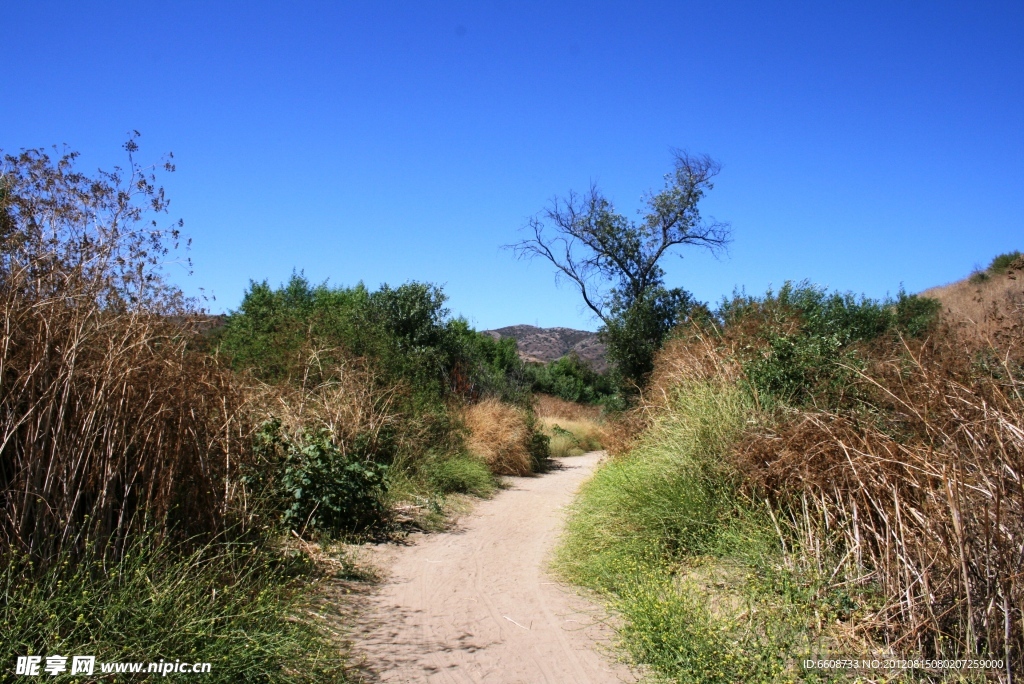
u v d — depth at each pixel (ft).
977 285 90.02
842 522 17.56
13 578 12.87
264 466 24.76
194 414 18.29
